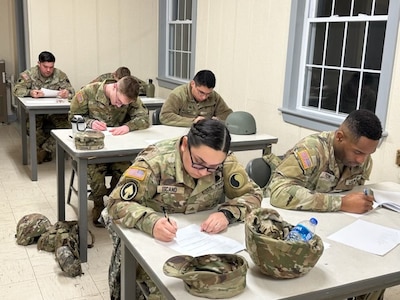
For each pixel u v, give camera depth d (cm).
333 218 183
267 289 125
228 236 161
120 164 338
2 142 604
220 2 470
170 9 612
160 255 144
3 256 288
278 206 191
